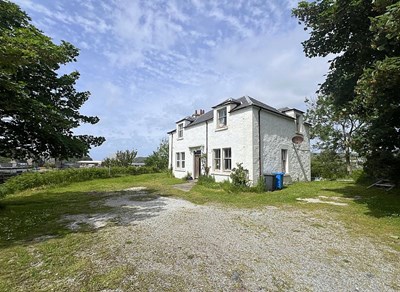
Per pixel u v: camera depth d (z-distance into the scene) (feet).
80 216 22.74
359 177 48.78
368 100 20.26
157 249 13.61
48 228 18.53
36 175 51.16
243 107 43.16
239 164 42.14
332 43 27.76
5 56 16.43
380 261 12.11
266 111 44.91
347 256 12.74
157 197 33.81
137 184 53.06
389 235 16.25
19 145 29.43
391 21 15.08
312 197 32.12
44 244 14.74
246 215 22.17
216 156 50.39
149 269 11.09
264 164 43.47
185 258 12.35
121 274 10.62
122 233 16.75
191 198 32.32
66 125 27.14
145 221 20.07
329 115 66.59
